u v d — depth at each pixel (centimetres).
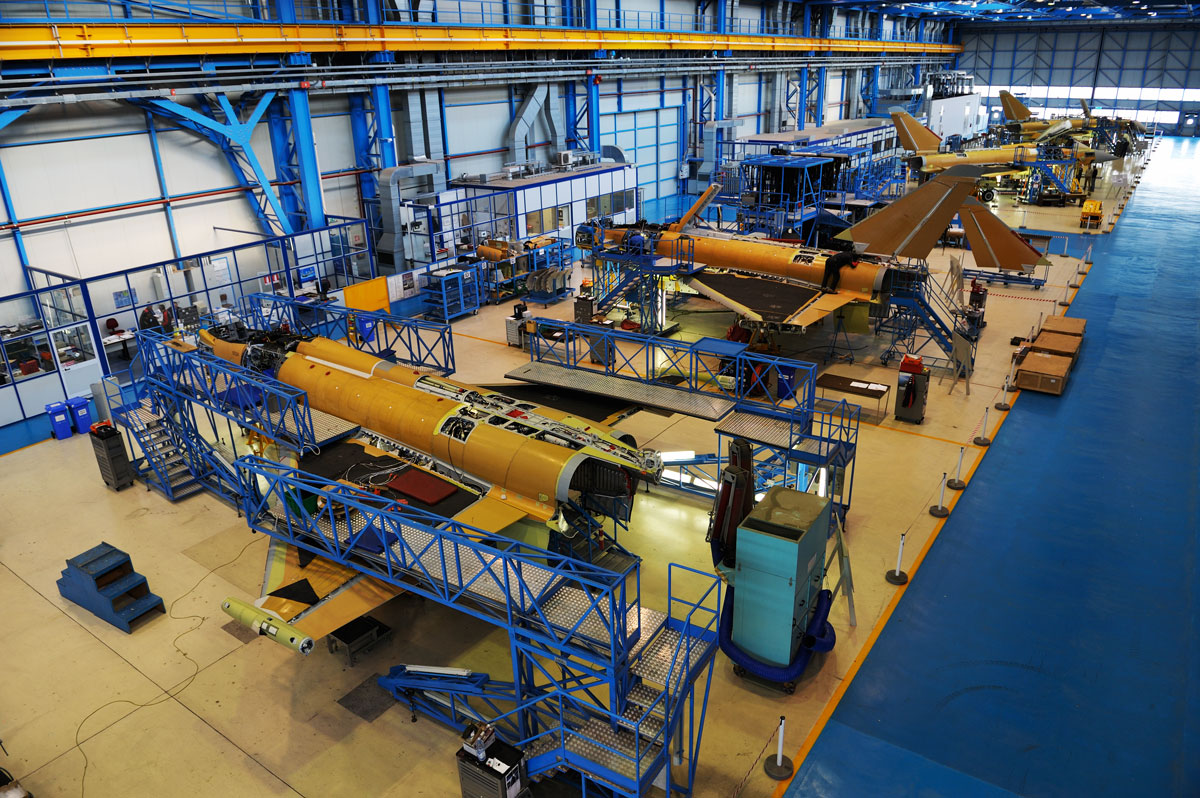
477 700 1197
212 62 2578
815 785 1055
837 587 1327
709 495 1792
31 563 1605
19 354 2261
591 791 1042
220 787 1078
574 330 1920
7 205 2300
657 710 992
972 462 1922
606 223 3141
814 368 1534
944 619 1377
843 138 4766
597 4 4275
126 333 2542
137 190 2602
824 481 1533
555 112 4134
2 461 2031
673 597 1430
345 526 1303
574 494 1354
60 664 1325
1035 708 1178
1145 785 1042
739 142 4581
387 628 1360
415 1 3194
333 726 1180
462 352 2712
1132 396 2281
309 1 2959
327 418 1645
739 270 2841
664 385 1775
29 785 1088
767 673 1191
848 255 2561
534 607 1042
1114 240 4138
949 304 2966
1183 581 1462
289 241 2795
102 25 2222
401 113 3394
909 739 1128
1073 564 1522
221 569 1575
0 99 2084
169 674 1298
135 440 2133
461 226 3378
